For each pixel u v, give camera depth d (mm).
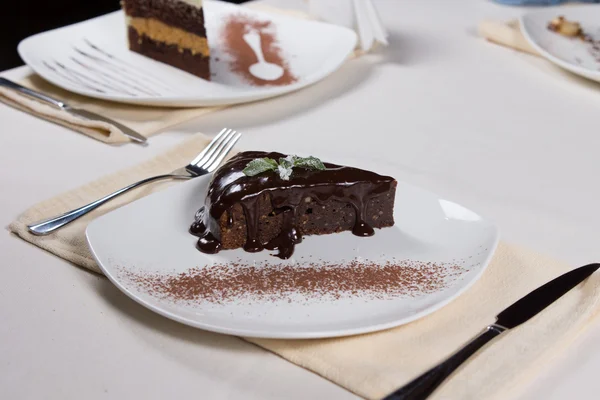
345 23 1130
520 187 848
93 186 809
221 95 948
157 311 650
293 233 755
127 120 940
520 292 692
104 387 622
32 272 710
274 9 1238
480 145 920
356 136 928
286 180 756
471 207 812
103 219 736
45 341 652
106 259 700
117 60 1067
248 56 1079
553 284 689
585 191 847
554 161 896
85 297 688
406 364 632
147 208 758
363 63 1104
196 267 715
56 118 928
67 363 637
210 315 657
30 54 1040
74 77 1015
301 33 1123
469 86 1052
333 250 745
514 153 907
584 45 1129
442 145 917
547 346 642
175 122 941
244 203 736
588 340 664
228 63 1064
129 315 673
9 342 650
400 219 771
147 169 839
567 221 798
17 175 836
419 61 1116
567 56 1102
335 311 667
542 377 635
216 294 680
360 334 654
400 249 742
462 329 660
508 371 625
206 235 744
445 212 768
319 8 1154
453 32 1212
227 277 703
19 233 744
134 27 1073
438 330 660
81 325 665
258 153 800
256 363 640
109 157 875
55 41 1085
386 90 1033
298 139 917
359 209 763
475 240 735
